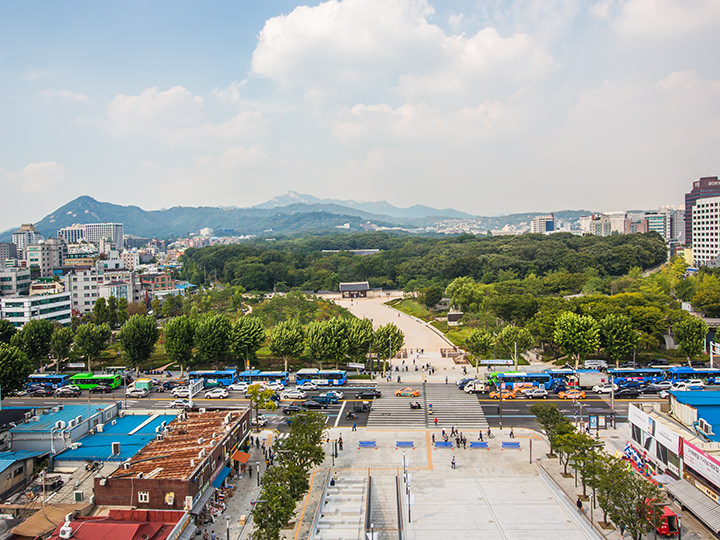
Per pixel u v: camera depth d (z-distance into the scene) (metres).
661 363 146.88
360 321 153.00
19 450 86.25
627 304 173.62
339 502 75.19
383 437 102.31
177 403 122.12
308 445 78.50
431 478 84.06
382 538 65.75
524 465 88.94
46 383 137.50
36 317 192.75
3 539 61.91
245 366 151.38
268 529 60.56
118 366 157.25
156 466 72.75
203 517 71.00
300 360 157.62
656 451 81.38
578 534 66.62
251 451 96.06
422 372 146.25
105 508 68.50
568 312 148.00
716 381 131.00
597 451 79.44
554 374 132.00
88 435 93.31
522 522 69.94
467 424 108.56
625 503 61.59
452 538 65.94
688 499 68.12
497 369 142.12
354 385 134.88
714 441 73.44
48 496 74.19
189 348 145.00
